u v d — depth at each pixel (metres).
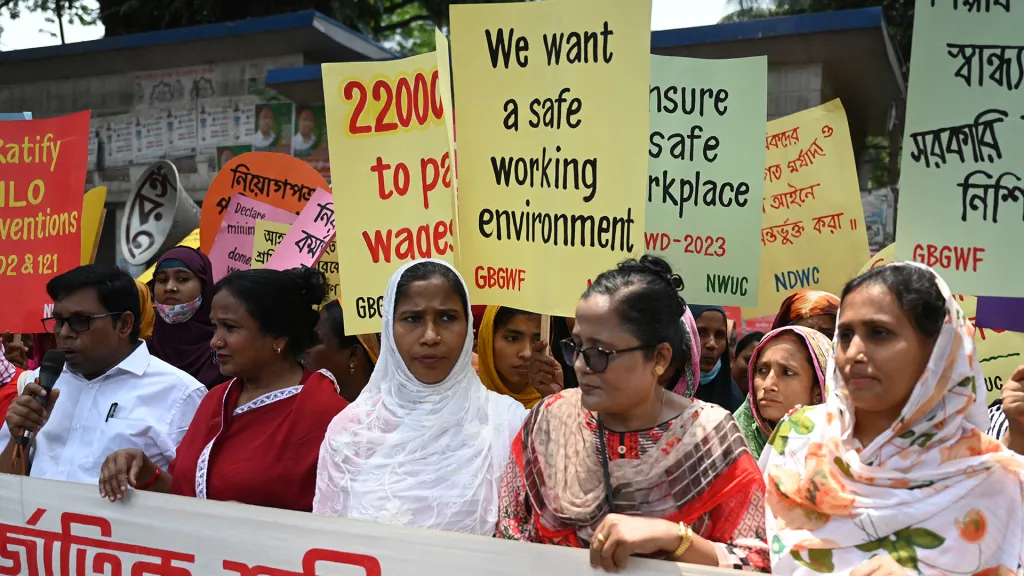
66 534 2.80
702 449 2.03
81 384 3.35
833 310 3.33
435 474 2.43
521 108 2.99
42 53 11.29
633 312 2.01
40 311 3.82
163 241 6.96
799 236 4.54
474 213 3.06
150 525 2.66
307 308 2.92
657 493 2.03
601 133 2.86
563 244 2.91
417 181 3.13
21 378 3.65
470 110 3.05
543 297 2.94
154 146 11.34
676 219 3.54
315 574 2.39
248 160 5.20
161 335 4.64
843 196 4.45
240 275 2.82
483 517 2.40
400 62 3.16
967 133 2.84
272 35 10.37
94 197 5.16
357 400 2.64
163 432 3.21
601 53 2.86
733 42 8.47
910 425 1.85
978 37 2.83
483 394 2.57
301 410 2.73
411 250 3.13
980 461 1.80
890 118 10.52
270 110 10.78
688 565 1.92
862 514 1.87
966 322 1.83
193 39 10.59
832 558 1.90
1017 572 1.78
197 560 2.58
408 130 3.15
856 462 1.90
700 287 3.53
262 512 2.49
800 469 2.02
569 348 2.14
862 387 1.84
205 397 2.92
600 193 2.86
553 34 2.93
